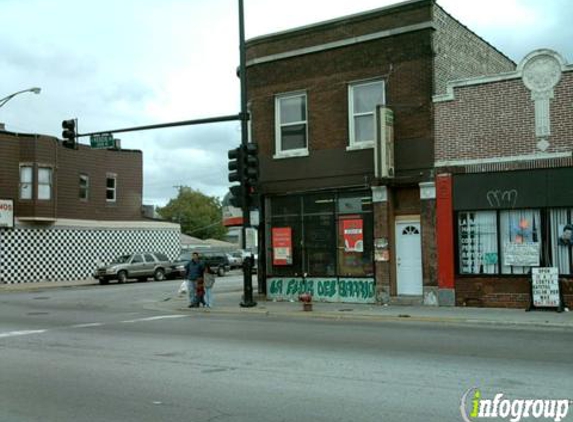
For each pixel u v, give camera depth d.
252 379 9.02
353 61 20.73
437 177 19.02
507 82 18.16
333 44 21.08
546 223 17.58
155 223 46.47
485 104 18.44
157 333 14.40
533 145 17.73
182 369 9.88
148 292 29.69
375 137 19.30
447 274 18.77
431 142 19.17
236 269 56.19
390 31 19.95
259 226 22.70
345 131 20.81
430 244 19.08
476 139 18.52
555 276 16.91
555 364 9.80
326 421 6.82
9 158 37.81
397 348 11.57
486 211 18.39
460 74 21.02
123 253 43.97
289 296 21.92
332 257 21.11
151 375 9.46
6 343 13.05
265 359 10.61
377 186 20.00
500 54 24.69
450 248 18.72
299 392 8.16
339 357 10.67
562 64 17.39
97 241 42.38
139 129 21.81
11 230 37.59
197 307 20.94
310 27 21.53
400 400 7.64
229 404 7.64
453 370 9.38
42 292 31.20
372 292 20.17
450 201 18.80
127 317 18.47
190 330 14.88
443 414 7.00
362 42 20.55
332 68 21.17
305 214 21.72
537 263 17.62
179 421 6.95
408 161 19.52
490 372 9.20
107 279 37.81
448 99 18.97
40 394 8.34
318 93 21.44
